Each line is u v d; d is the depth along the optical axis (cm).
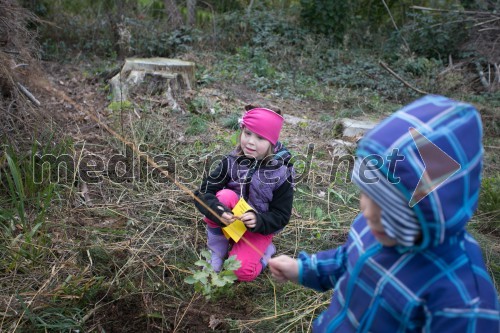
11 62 443
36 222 335
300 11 1155
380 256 155
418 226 138
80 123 518
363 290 157
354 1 1165
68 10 1046
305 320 280
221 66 883
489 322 137
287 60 972
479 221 407
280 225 287
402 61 983
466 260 144
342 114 687
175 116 581
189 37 1012
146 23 1042
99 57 958
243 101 705
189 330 268
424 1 1262
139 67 671
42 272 297
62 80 742
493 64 955
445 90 866
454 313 137
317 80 917
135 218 366
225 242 306
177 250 334
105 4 1059
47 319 262
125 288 289
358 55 1050
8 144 392
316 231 370
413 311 145
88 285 280
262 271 319
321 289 187
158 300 288
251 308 288
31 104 455
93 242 330
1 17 448
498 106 809
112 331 263
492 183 471
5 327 255
